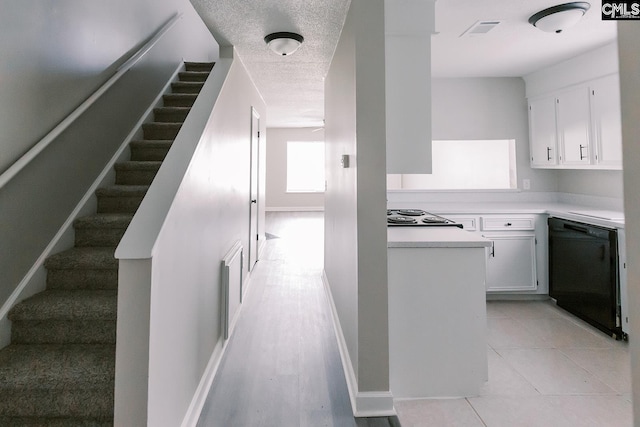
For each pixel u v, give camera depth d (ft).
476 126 13.64
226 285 8.58
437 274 6.90
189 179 5.83
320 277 14.35
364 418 6.18
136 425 4.16
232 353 8.38
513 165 13.88
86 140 8.16
